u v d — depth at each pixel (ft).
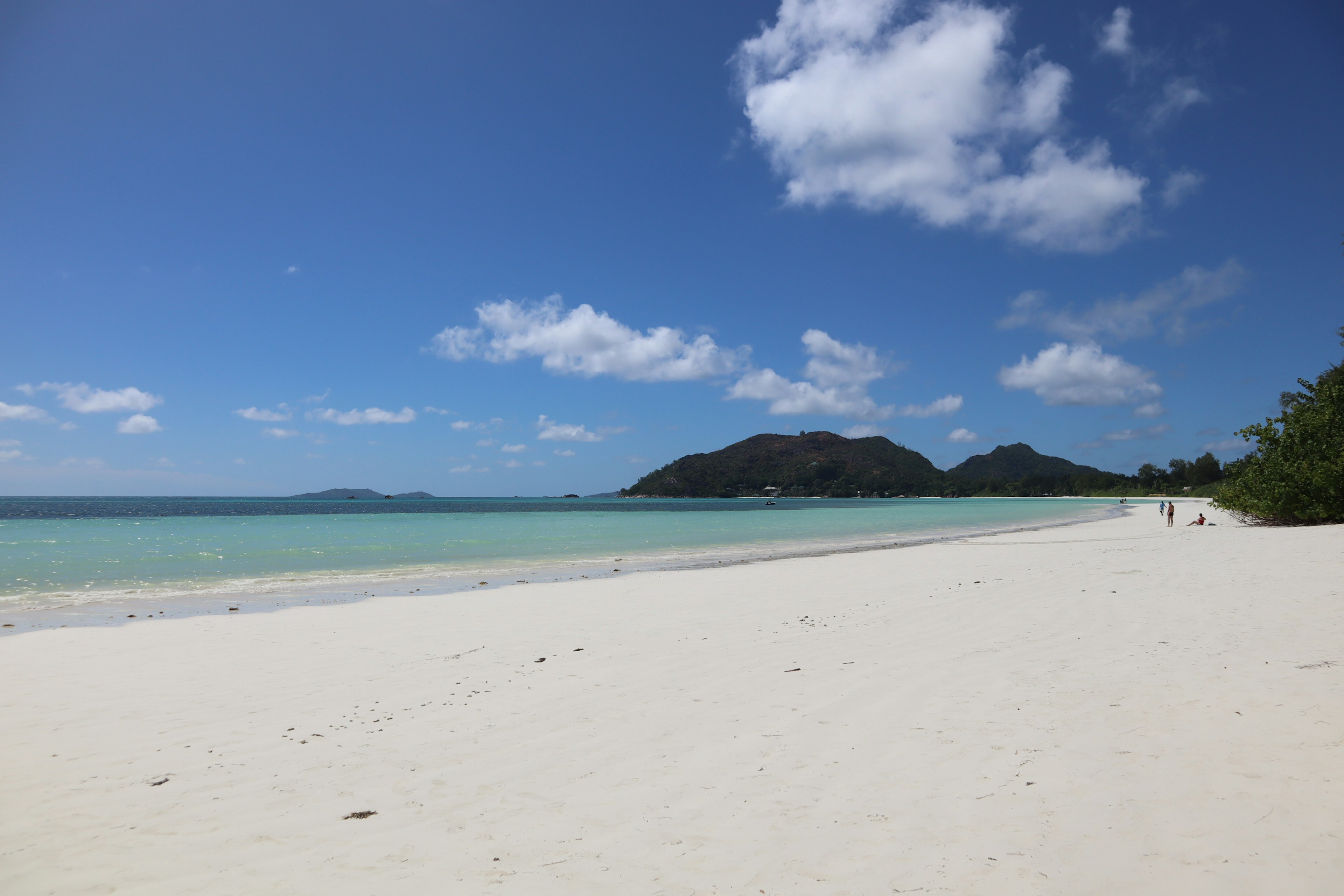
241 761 17.56
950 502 558.97
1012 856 11.48
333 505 475.31
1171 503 122.83
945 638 28.58
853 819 13.11
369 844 13.07
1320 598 32.45
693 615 38.34
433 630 35.09
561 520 207.10
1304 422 90.74
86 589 54.65
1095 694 19.60
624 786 15.25
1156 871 10.79
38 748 18.66
